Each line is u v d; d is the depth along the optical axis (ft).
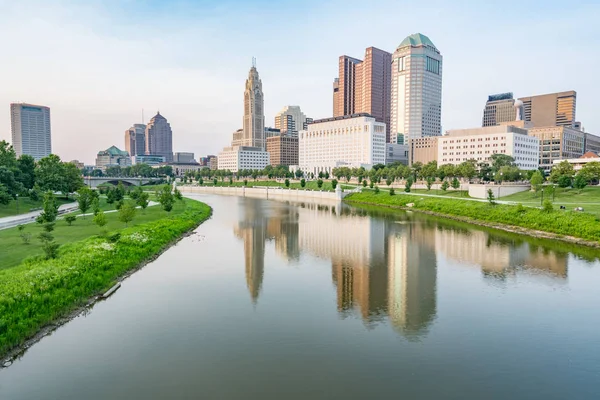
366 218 414.21
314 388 101.65
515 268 212.23
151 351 119.55
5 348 114.73
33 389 100.12
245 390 100.48
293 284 184.85
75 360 113.91
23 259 173.27
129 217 282.77
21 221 307.37
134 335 129.90
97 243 204.03
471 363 114.42
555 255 240.94
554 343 126.62
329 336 130.82
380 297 167.94
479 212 387.55
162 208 423.23
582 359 116.78
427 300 164.35
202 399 96.58
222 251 253.65
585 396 99.14
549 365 113.60
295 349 121.80
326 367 111.65
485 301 163.12
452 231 328.90
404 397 98.17
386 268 213.66
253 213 463.42
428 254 245.65
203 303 159.33
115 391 99.55
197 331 133.39
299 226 359.05
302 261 228.84
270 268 213.46
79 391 99.45
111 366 111.04
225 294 170.09
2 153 476.95
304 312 150.92
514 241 285.43
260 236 307.99
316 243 280.10
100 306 154.30
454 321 143.13
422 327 138.10
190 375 106.93
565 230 295.89
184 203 504.02
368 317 146.61
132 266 204.54
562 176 460.55
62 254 178.70
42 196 438.40
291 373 108.58
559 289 177.58
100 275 174.09
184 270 207.10
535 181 453.99
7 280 136.87
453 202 444.55
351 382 104.53
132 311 149.89
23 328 122.62
